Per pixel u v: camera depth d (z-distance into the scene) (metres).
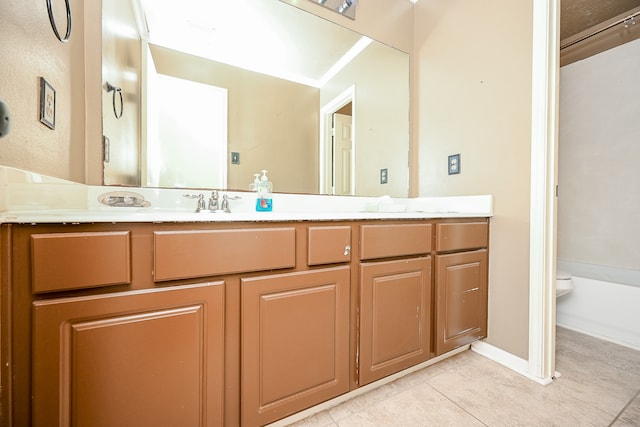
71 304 0.58
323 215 0.92
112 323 0.62
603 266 2.08
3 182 0.52
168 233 0.68
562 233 2.32
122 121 1.16
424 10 1.82
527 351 1.29
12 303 0.54
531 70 1.27
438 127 1.72
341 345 0.98
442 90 1.69
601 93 2.11
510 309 1.36
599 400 1.10
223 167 1.34
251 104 1.41
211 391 0.74
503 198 1.39
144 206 1.15
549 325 1.25
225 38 1.35
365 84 1.71
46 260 0.56
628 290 1.60
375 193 1.77
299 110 1.54
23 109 0.64
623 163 2.01
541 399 1.11
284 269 0.87
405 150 1.87
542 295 1.24
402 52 1.85
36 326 0.55
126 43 1.16
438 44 1.72
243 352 0.79
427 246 1.20
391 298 1.10
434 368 1.34
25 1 0.65
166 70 1.23
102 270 0.61
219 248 0.74
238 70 1.38
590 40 2.21
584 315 1.78
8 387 0.54
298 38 1.52
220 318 0.75
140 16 1.19
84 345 0.59
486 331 1.45
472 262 1.38
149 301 0.66
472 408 1.06
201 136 1.30
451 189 1.64
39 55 0.71
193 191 1.26
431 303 1.24
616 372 1.31
